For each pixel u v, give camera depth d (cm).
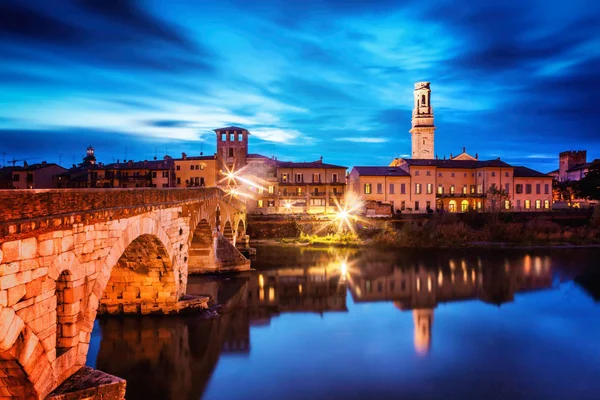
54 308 1691
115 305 3528
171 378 2808
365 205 10588
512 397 2631
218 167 11962
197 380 2764
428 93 15800
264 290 5188
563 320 4153
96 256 2038
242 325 3909
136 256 3322
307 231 9838
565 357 3256
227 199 6412
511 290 5319
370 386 2742
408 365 3073
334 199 11319
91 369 1928
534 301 4834
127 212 2384
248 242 8506
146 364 3017
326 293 5112
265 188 11131
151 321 3512
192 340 3494
